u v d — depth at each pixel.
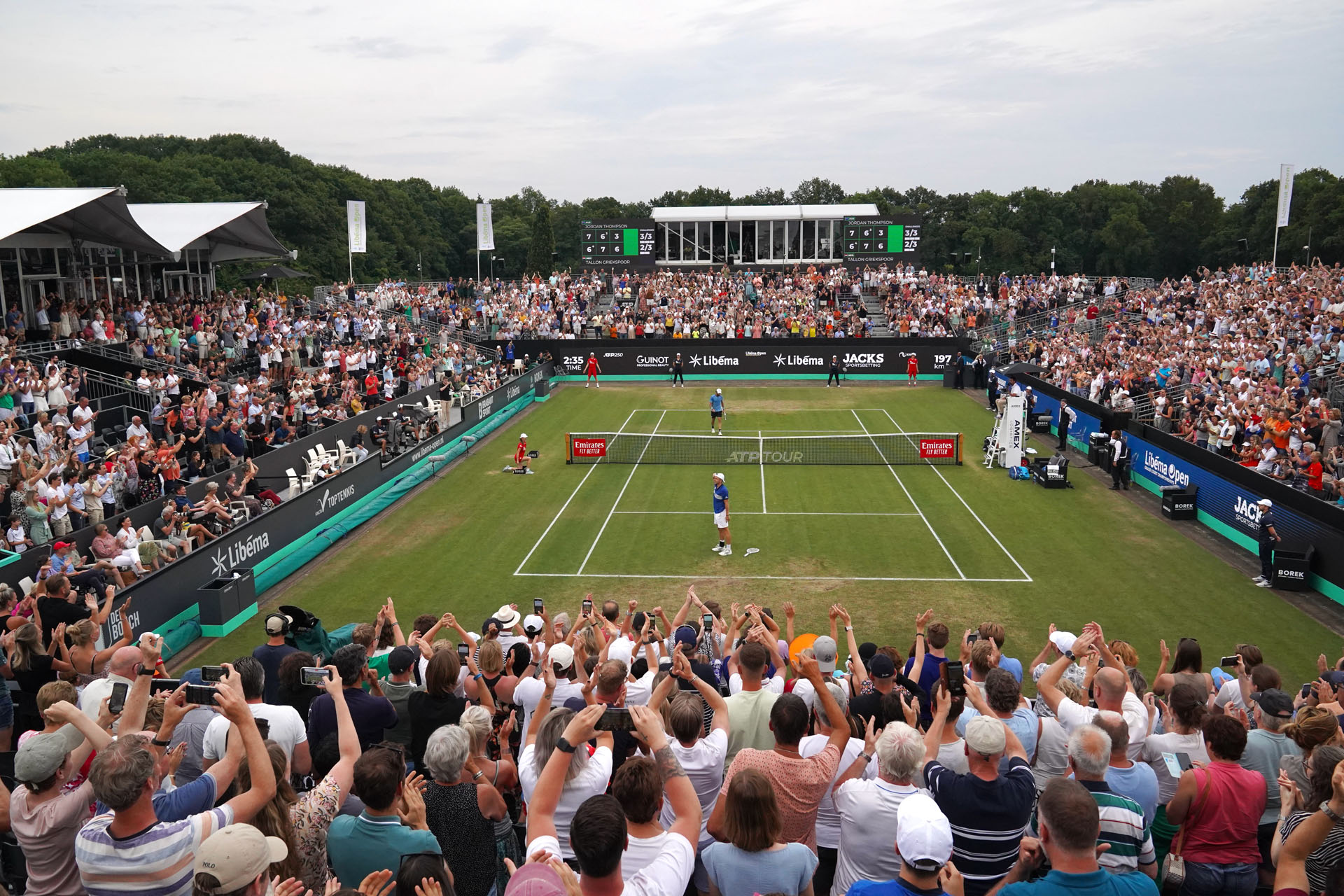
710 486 33.53
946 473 35.41
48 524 22.08
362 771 5.84
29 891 6.42
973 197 131.25
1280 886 6.07
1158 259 119.56
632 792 5.47
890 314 63.81
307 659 10.12
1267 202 100.44
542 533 28.00
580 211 155.25
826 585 23.34
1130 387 37.94
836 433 42.50
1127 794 6.96
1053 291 65.19
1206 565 24.72
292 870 5.94
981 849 6.54
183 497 24.31
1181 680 8.72
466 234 150.50
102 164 97.00
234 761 6.25
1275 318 42.59
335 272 112.56
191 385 36.31
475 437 41.53
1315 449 25.94
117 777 5.31
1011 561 25.05
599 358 59.88
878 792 6.46
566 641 11.30
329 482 27.89
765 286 70.88
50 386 28.53
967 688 7.46
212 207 45.25
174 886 5.49
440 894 5.06
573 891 4.91
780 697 6.61
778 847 5.70
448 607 22.20
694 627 13.61
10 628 13.35
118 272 43.75
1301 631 20.23
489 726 7.58
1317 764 6.71
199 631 20.67
